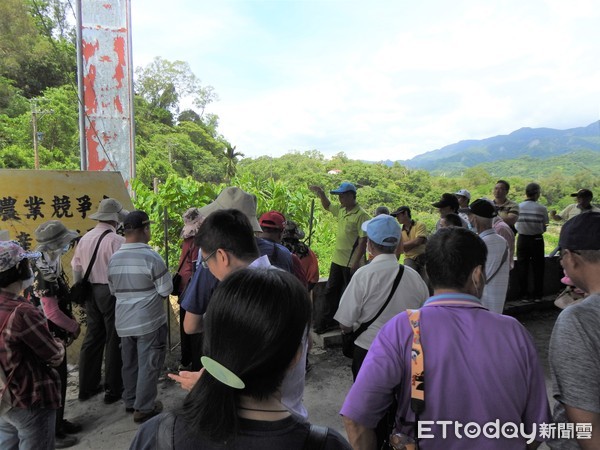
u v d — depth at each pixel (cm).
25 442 199
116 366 329
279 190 1007
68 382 367
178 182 770
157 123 7031
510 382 119
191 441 75
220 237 174
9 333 187
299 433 77
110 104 572
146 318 293
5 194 384
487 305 324
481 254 135
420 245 473
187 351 371
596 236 126
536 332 469
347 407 129
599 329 119
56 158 3975
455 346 122
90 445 279
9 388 189
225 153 6875
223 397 74
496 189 522
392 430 133
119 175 424
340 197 443
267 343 75
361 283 227
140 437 81
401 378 126
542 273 530
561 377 121
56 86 4525
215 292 82
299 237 369
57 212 400
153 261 291
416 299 228
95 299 327
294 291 81
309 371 383
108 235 331
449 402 119
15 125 4050
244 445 73
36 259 263
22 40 4222
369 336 230
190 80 7975
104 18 562
